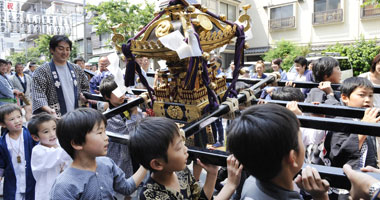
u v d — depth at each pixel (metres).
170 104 2.05
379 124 1.45
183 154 1.43
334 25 16.12
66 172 1.69
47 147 2.56
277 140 1.05
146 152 1.37
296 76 6.55
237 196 2.98
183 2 1.92
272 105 1.17
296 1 17.16
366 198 1.06
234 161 1.32
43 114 2.65
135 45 1.94
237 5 17.45
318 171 1.18
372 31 14.99
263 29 18.75
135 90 2.91
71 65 3.34
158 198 1.43
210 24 1.92
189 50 1.57
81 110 1.70
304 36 17.19
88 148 1.65
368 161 2.08
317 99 2.79
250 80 2.68
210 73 2.10
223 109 1.84
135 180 1.90
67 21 24.08
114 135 1.80
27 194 2.84
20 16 21.81
